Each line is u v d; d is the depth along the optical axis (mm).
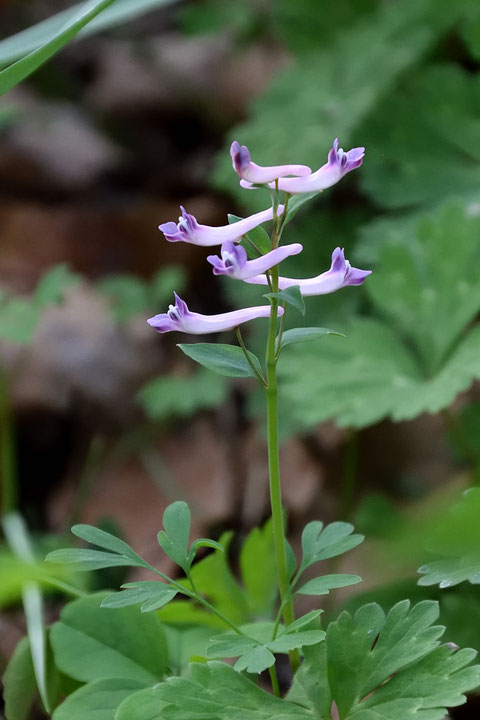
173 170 9688
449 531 2928
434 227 5090
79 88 10609
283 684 4500
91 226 9023
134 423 7328
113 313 7270
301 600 5168
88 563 2793
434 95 6238
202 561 3600
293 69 7027
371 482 6238
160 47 10719
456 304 4910
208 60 10289
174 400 6609
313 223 6699
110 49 10914
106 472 6902
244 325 7059
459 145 6117
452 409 6344
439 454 6203
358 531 4965
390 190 6086
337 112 6477
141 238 8984
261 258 2525
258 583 3916
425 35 6730
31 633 3666
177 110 10141
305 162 6336
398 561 4031
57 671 3615
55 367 7578
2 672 4125
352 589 5016
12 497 5836
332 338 5168
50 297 5598
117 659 3332
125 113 10250
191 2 10961
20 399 7230
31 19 10500
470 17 6500
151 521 6453
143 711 2889
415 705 2629
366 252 5715
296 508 6211
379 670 2730
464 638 3850
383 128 6266
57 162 9672
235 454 6820
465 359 4660
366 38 6883
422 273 5051
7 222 9031
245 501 6449
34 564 3543
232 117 9867
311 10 7625
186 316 2688
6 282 8617
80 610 3447
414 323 5016
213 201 9086
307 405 4832
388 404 4621
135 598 2746
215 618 3719
